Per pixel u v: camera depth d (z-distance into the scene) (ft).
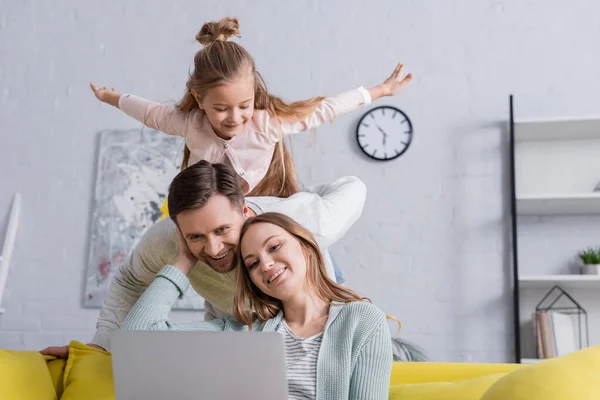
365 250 11.61
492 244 11.30
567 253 11.23
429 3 12.13
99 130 12.71
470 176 11.54
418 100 11.87
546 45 11.70
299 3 12.49
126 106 7.50
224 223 5.20
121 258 12.12
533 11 11.83
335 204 5.98
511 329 11.05
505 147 11.51
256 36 12.50
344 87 12.13
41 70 13.08
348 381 4.84
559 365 4.11
